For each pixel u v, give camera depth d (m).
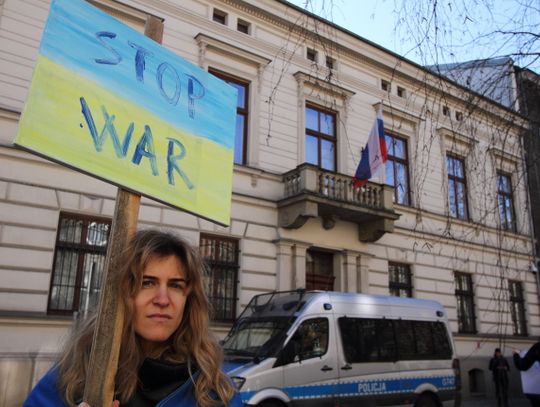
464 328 16.30
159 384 1.75
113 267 1.73
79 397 1.61
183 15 12.28
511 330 17.58
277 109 13.35
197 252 1.96
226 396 1.83
